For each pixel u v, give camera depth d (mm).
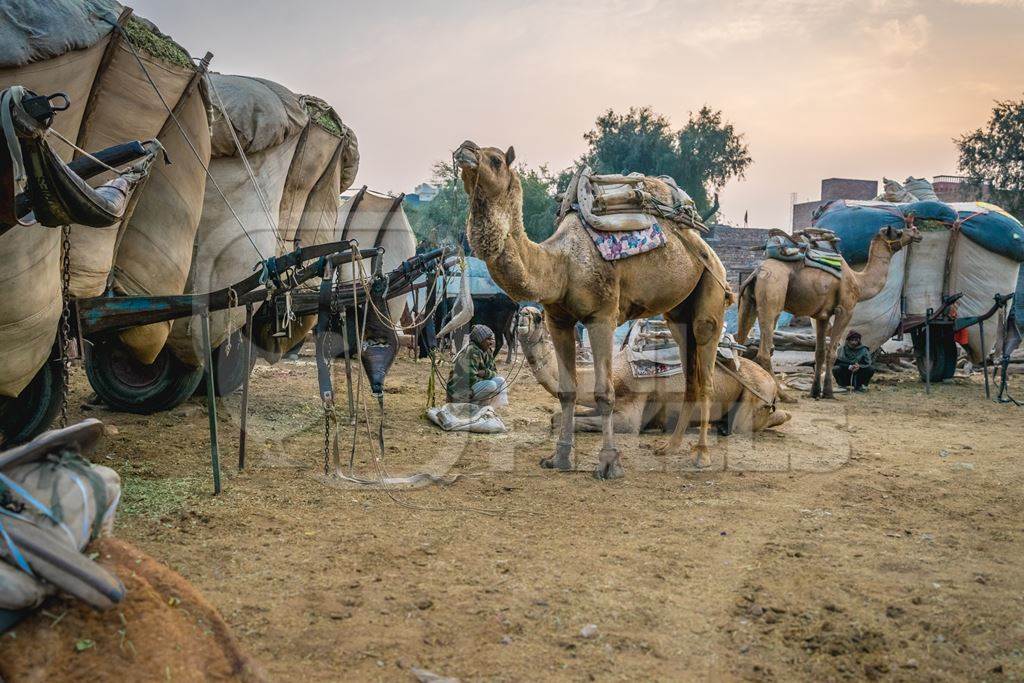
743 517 6102
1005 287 16719
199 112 7488
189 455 7320
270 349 7730
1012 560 5188
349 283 7094
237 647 2828
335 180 11039
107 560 2836
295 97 9969
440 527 5625
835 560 5137
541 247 6965
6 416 6680
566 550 5238
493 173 6301
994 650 3906
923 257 16750
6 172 4133
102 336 7891
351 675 3480
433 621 4066
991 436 10070
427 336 10414
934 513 6305
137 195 6895
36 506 2746
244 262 7797
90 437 3092
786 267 13352
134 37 6578
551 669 3646
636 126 51750
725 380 9086
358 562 4848
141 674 2545
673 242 7461
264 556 4855
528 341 8953
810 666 3740
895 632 4082
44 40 5523
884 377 17766
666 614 4270
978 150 43281
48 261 5812
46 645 2514
